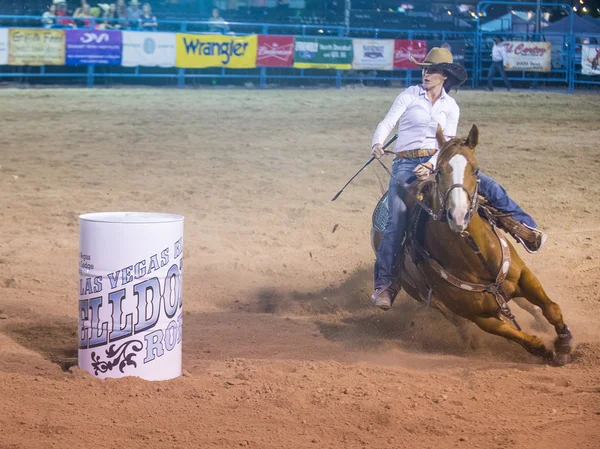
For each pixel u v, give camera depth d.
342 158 17.16
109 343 5.87
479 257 6.39
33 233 11.27
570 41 34.03
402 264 7.07
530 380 6.06
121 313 5.84
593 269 9.46
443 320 7.82
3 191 13.63
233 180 14.79
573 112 25.50
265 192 13.93
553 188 14.52
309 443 4.88
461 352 7.15
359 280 9.32
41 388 5.73
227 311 8.36
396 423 5.15
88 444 4.84
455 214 5.95
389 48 32.34
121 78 30.59
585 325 7.58
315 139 19.38
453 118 7.23
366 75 33.50
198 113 23.20
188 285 9.16
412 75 34.09
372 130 20.84
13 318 7.76
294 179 15.00
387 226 7.02
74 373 5.95
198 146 18.16
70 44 28.12
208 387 5.85
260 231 11.53
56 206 12.70
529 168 16.36
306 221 12.11
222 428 5.09
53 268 9.67
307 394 5.70
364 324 7.91
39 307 8.11
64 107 23.69
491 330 6.62
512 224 6.86
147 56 29.23
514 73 35.22
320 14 34.22
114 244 5.80
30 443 4.83
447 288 6.60
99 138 18.91
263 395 5.70
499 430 5.01
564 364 6.57
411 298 8.48
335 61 31.77
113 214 6.25
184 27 30.56
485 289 6.48
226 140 18.98
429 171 6.87
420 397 5.66
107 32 28.53
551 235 11.19
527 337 6.56
